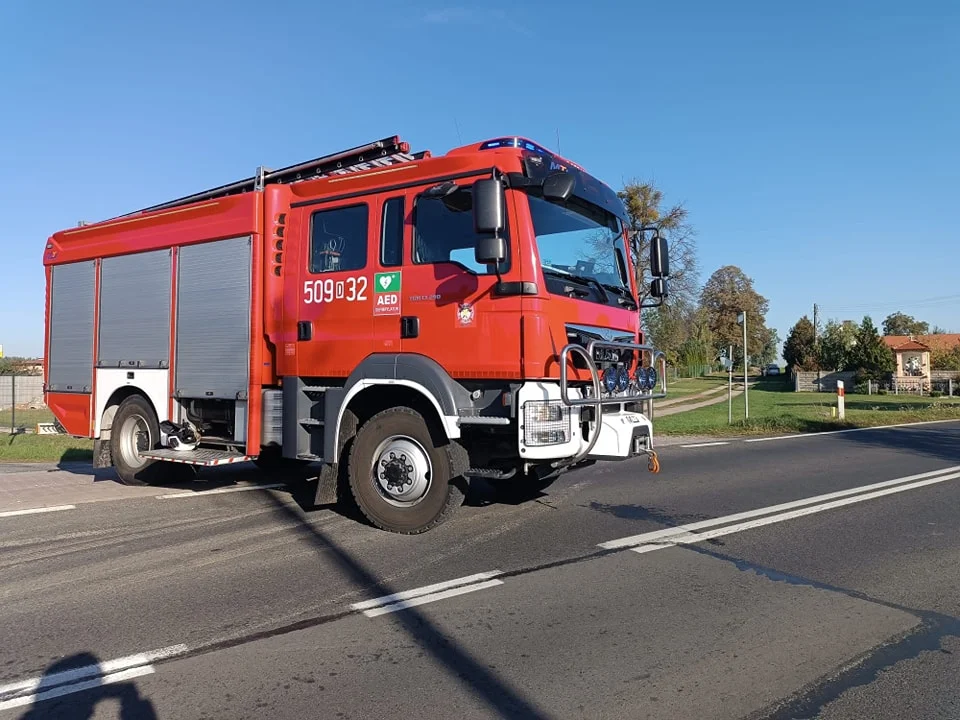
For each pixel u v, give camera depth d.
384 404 6.82
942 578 5.33
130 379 8.66
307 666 3.78
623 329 7.09
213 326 7.76
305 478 9.59
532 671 3.73
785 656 3.94
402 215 6.50
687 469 10.73
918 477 10.06
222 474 9.95
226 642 4.08
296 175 7.80
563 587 5.02
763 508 7.73
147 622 4.38
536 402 5.75
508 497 8.18
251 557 5.74
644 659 3.88
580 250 6.67
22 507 7.68
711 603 4.74
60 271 9.73
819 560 5.77
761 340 100.75
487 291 5.96
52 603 4.72
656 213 28.12
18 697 3.45
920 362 56.75
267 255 7.34
